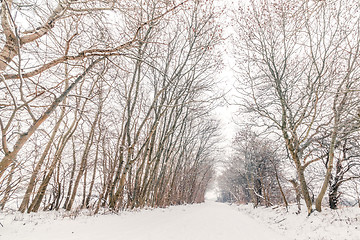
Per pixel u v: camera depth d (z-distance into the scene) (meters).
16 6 3.59
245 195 35.28
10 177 3.64
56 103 3.61
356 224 7.07
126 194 13.36
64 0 3.67
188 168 28.94
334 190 11.17
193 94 14.33
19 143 3.15
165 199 20.17
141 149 10.89
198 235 6.14
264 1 10.91
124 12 4.29
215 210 15.25
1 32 3.80
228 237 6.23
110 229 6.13
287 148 11.84
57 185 9.55
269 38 11.86
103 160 10.74
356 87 8.07
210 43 11.56
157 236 5.62
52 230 5.51
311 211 9.88
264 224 11.85
